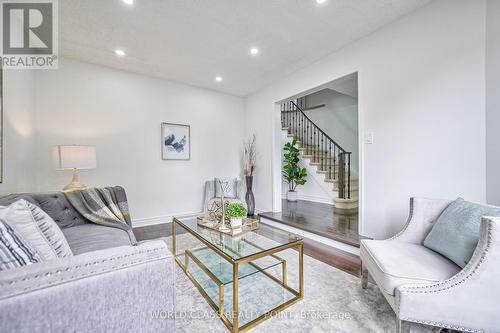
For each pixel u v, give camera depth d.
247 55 2.99
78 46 2.71
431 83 2.03
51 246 1.08
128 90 3.46
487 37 1.71
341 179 4.51
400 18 2.24
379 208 2.44
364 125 2.57
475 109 1.78
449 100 1.92
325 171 5.04
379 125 2.43
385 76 2.37
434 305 1.11
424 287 1.13
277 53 2.94
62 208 2.03
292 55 2.99
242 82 3.99
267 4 2.04
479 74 1.76
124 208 2.50
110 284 0.76
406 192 2.21
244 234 1.97
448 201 1.65
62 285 0.68
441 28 1.96
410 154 2.18
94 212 2.18
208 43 2.69
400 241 1.69
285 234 1.94
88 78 3.14
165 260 0.87
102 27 2.34
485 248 1.06
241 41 2.65
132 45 2.71
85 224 2.12
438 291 1.11
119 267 0.78
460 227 1.32
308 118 6.11
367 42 2.53
